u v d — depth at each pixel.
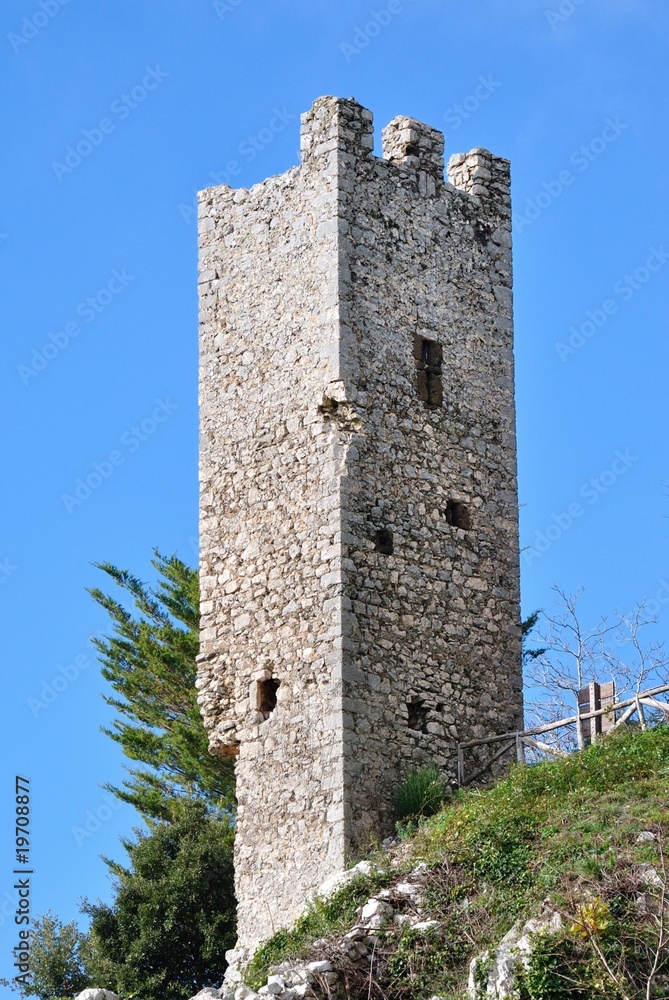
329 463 33.28
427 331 35.03
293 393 34.09
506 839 28.78
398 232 35.00
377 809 31.91
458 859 28.83
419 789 31.95
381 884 29.23
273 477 34.06
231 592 34.16
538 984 25.48
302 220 34.66
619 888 26.70
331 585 32.66
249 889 32.41
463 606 34.31
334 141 34.44
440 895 28.39
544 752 33.16
